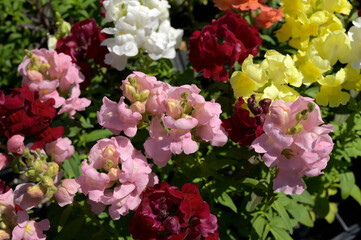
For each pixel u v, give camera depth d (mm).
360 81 430
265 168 443
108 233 429
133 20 432
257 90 412
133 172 350
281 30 486
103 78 612
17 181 630
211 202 436
